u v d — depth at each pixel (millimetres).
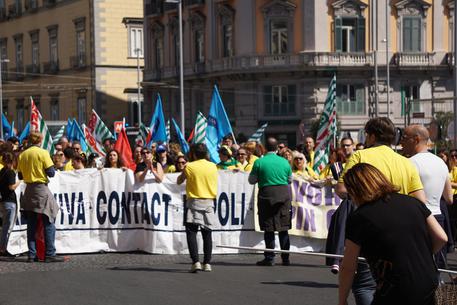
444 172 9508
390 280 5777
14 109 76688
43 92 71625
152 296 10891
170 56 59250
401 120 51906
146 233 15281
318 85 51062
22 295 11016
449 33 52938
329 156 17875
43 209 13891
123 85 64750
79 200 15258
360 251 5953
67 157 16281
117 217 15383
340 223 10734
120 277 12414
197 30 56625
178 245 15219
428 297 5758
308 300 10586
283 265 13734
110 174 15391
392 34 52031
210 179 12938
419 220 5930
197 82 56750
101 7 63781
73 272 12914
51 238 14094
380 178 6055
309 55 50750
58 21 69125
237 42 53125
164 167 17391
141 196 15266
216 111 20219
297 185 15445
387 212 5906
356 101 51531
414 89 52594
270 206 13656
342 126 51000
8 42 77500
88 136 22703
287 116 51875
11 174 14156
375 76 49594
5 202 14234
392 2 51875
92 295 10977
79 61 66188
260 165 13734
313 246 15523
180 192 15242
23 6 74500
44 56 71562
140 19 64875
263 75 52031
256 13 52188
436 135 26797
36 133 14062
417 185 7938
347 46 51625
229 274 12719
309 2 50906
